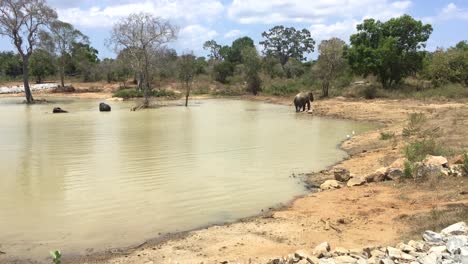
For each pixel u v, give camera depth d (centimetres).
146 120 2933
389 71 4462
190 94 5606
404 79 4806
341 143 1958
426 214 896
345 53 4512
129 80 7819
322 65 4516
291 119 2928
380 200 1057
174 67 6756
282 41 10138
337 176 1300
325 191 1193
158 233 920
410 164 1224
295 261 676
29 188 1246
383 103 3622
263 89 5450
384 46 4306
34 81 8356
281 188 1240
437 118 2259
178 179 1328
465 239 667
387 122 2653
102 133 2309
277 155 1684
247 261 722
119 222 982
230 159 1608
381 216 945
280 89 5272
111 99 5291
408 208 978
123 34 4491
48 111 3800
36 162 1586
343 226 907
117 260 783
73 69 8750
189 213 1040
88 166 1509
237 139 2061
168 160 1592
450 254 641
